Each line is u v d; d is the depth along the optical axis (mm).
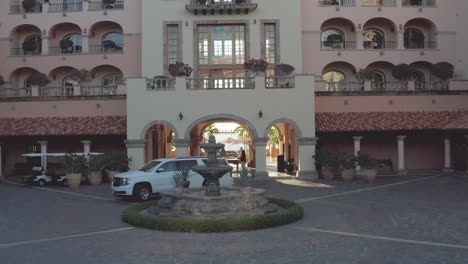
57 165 29172
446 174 30594
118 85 34031
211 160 15703
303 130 29062
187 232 12594
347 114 32562
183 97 29141
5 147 33812
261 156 28969
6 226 14000
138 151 29047
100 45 37781
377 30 38031
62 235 12531
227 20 33938
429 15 36938
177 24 34062
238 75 34188
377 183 26047
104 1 37344
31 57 37031
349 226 13289
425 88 33406
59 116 33250
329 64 37156
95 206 18438
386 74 37531
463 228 12773
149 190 20219
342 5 36656
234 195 14828
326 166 28359
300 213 14570
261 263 9352
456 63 36719
